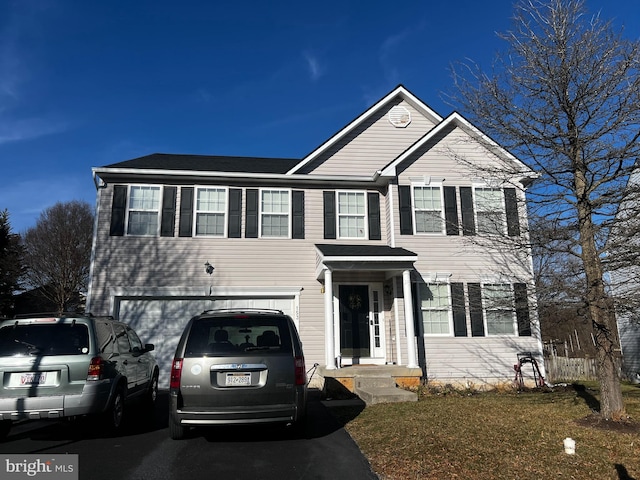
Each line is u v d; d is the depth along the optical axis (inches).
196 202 517.3
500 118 309.6
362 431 254.4
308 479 181.2
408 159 536.4
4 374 229.8
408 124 589.6
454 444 217.2
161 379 477.4
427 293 503.5
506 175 349.7
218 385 211.2
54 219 1344.7
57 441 243.0
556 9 288.4
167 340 486.9
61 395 231.3
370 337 508.7
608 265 295.0
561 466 186.7
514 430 245.8
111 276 487.2
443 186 530.9
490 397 397.1
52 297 1309.1
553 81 286.4
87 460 207.8
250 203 527.2
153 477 184.5
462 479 173.8
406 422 269.0
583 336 852.0
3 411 224.1
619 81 275.0
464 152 539.8
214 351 218.2
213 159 615.5
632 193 277.7
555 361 610.5
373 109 578.6
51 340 242.2
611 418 265.7
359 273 521.0
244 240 515.8
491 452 204.8
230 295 499.5
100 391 240.8
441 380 482.6
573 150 293.7
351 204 546.0
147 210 507.5
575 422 270.4
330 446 227.1
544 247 313.1
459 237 519.2
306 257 521.3
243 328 228.1
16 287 1001.5
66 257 1327.5
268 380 213.6
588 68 281.6
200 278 499.5
